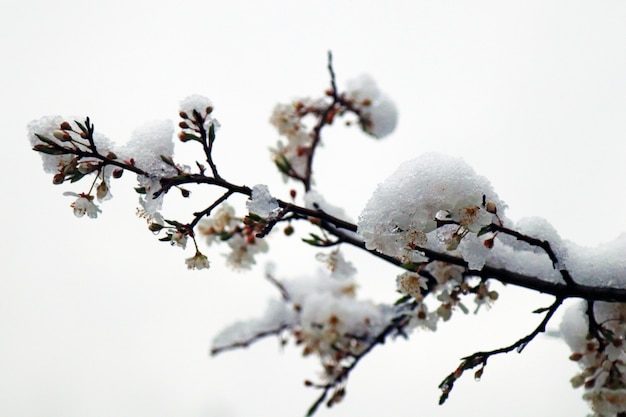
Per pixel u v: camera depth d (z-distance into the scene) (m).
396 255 1.06
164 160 1.08
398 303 1.18
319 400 1.24
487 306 1.14
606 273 1.09
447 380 1.09
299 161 1.29
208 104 1.10
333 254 1.20
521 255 1.11
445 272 1.14
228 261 1.23
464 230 1.05
